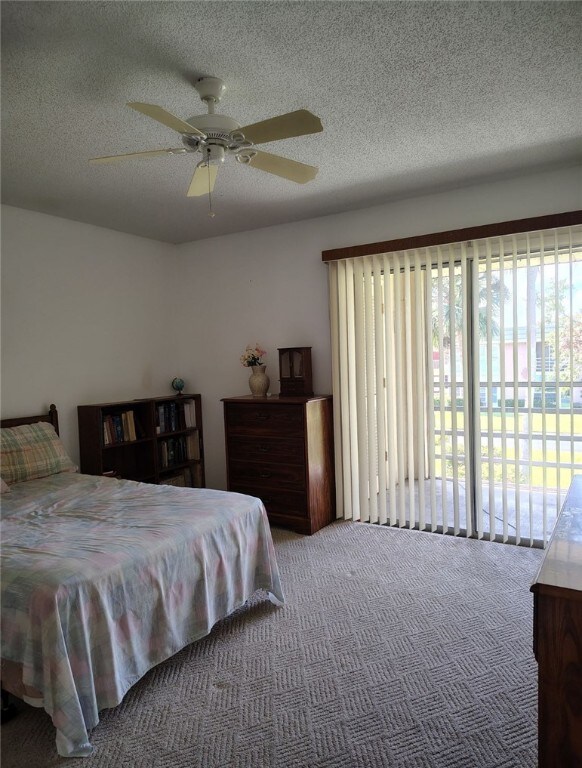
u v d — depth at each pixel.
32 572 1.73
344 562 3.12
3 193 3.18
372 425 3.78
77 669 1.67
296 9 1.60
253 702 1.90
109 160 2.03
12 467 3.05
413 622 2.41
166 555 2.04
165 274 4.70
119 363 4.21
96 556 1.87
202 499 2.63
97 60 1.82
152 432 4.15
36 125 2.29
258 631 2.39
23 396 3.49
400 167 3.02
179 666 2.13
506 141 2.68
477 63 1.94
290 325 4.23
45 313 3.63
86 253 3.95
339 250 3.80
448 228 3.49
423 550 3.27
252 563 2.56
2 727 1.78
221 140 1.92
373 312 3.75
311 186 3.30
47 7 1.54
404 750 1.65
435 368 3.54
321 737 1.71
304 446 3.62
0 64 1.81
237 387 4.55
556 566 1.17
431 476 3.56
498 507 3.51
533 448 3.23
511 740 1.67
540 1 1.60
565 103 2.28
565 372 3.10
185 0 1.53
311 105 2.22
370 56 1.87
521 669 2.04
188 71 1.91
